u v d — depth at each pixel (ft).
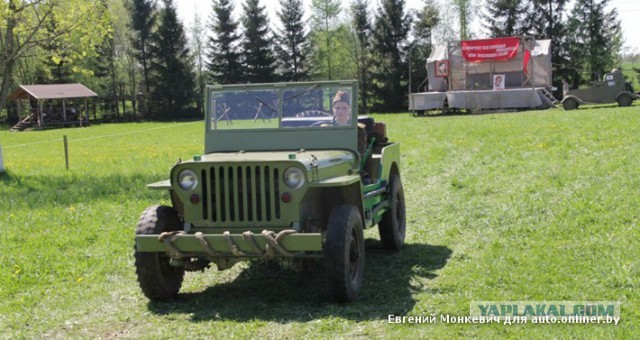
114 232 34.09
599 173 39.88
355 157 25.04
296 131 25.45
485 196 39.50
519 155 52.65
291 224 21.13
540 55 140.87
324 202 23.61
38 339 19.92
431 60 149.48
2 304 23.38
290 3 221.25
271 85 25.95
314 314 20.77
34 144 117.29
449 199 39.63
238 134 25.77
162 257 22.74
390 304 21.45
